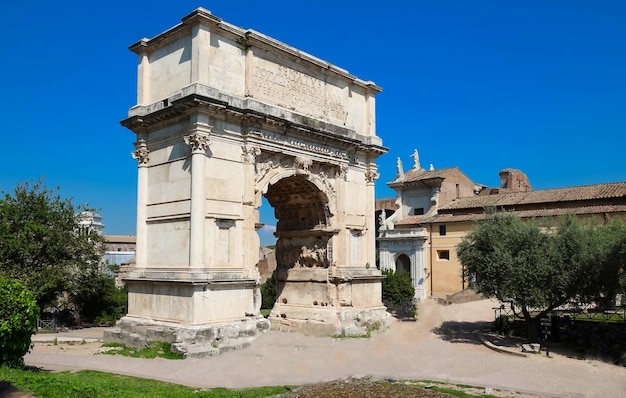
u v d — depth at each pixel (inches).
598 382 769.6
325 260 1338.6
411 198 2655.0
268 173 1163.3
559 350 1045.8
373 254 1424.7
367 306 1379.2
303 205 1379.2
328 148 1309.1
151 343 979.9
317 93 1315.2
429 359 962.7
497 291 1151.0
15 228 1509.6
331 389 724.0
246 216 1096.8
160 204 1099.9
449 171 2615.7
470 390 724.7
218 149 1058.7
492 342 1130.7
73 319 1685.5
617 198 1879.9
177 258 1040.8
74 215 1636.3
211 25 1072.8
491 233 1194.6
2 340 679.1
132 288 1116.5
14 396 547.5
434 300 2128.4
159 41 1148.5
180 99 1016.9
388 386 745.0
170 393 636.7
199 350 924.6
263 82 1177.4
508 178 2810.0
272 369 852.0
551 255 1066.7
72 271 1587.1
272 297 1942.7
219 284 1013.8
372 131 1466.5
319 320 1301.7
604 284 1015.6
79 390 592.1
